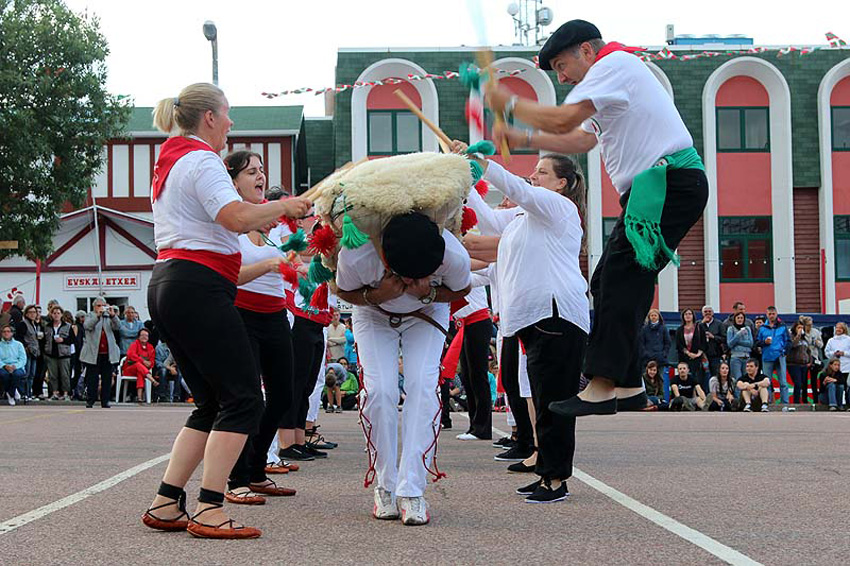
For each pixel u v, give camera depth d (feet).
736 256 86.99
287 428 23.72
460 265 14.69
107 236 88.48
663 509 16.01
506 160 15.29
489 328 31.14
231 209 13.58
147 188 98.84
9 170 71.31
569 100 14.61
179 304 13.69
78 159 74.18
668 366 53.93
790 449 26.84
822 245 87.20
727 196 86.89
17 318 57.62
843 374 53.98
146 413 45.16
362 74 84.02
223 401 13.87
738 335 53.57
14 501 16.76
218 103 14.55
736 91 87.20
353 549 12.64
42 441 28.86
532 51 84.48
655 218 14.08
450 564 11.69
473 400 32.53
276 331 18.03
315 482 19.85
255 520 15.03
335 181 14.26
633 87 14.51
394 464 15.29
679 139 14.53
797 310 87.56
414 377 15.03
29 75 71.51
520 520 14.92
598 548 12.64
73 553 12.37
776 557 12.05
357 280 14.65
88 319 52.39
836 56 87.25
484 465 23.08
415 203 14.19
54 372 59.77
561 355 16.89
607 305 14.60
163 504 13.98
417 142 84.58
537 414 17.13
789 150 86.53
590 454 25.35
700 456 24.81
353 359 54.60
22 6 72.49
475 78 14.96
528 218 17.26
